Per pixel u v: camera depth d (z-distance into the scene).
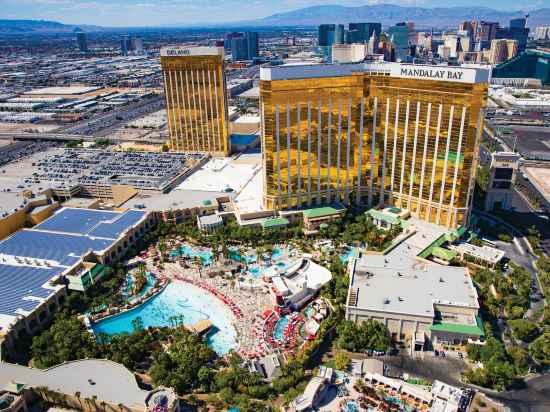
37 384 197.25
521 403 195.62
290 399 194.00
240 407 191.12
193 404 196.75
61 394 191.25
